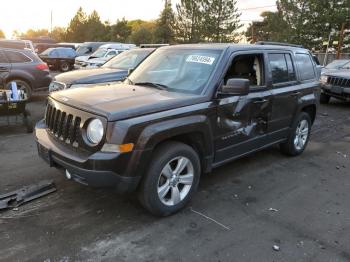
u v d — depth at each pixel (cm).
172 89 418
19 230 340
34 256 303
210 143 402
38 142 391
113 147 324
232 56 436
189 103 377
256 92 468
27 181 452
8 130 719
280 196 443
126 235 340
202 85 406
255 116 468
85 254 309
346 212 408
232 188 459
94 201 403
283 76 528
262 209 405
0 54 995
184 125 362
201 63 433
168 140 374
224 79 423
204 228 359
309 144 693
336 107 1175
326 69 1330
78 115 347
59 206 389
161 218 374
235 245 332
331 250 332
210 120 396
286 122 543
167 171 365
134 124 328
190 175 388
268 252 324
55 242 324
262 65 486
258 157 587
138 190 357
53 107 390
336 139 748
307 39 3472
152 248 322
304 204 424
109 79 795
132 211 385
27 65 1034
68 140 360
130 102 354
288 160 582
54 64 2328
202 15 4159
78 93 391
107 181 328
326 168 555
